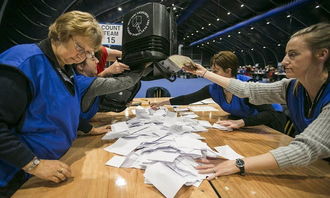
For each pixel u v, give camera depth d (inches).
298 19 332.8
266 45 542.6
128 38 37.0
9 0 138.4
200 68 48.2
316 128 25.6
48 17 178.5
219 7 410.0
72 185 24.8
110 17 350.3
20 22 165.3
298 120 34.6
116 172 28.0
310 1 268.5
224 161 29.8
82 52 26.8
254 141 40.8
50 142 28.0
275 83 40.6
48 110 26.6
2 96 22.3
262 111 52.7
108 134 39.6
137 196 23.1
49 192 23.4
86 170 28.3
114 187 24.7
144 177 26.6
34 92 25.1
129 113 61.3
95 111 51.0
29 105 25.5
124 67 41.6
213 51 799.7
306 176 28.0
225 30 530.6
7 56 24.9
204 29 613.3
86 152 33.9
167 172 26.5
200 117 59.1
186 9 462.6
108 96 50.8
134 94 52.9
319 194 24.3
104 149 34.8
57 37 25.9
